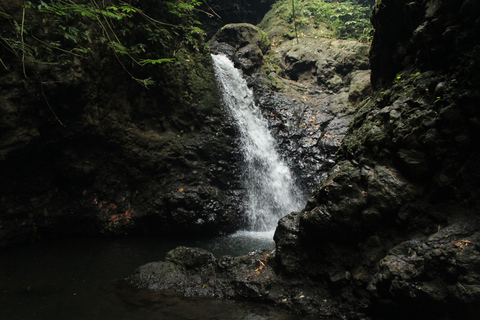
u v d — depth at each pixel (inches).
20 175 229.9
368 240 136.4
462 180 119.0
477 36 125.4
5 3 189.6
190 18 340.8
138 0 270.5
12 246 223.6
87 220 254.8
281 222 167.6
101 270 186.5
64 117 229.6
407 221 129.5
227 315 135.8
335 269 142.3
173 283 162.4
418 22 163.9
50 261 199.9
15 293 155.5
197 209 262.5
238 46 430.3
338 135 347.3
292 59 445.1
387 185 135.7
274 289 149.7
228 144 316.8
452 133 124.0
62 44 215.9
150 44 279.0
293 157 343.6
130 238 255.4
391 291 113.4
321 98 405.7
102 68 243.3
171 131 298.2
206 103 317.4
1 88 193.2
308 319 132.3
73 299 149.4
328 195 146.2
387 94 170.4
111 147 262.5
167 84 291.9
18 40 193.3
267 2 573.0
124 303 145.7
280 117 369.1
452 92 127.1
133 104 277.9
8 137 200.8
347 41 441.4
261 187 321.1
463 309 98.1
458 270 100.7
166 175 279.9
